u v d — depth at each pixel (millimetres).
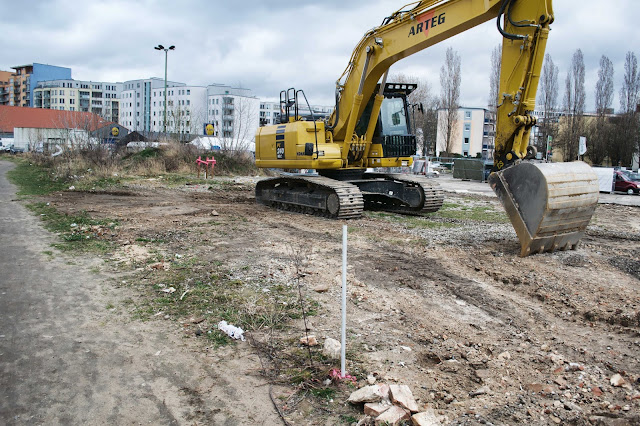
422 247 9648
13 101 156375
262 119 17062
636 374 4645
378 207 15992
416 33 10695
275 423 3814
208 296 6582
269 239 10289
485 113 83500
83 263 8211
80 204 15422
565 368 4738
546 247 8977
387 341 5293
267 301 6398
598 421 3842
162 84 124938
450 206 17203
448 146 60531
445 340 5391
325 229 11602
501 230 11602
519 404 4113
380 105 13453
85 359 4812
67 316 5891
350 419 3855
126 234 10570
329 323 5738
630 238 11391
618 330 5715
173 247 9414
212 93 113750
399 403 3906
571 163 8961
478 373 4617
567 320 6062
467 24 9578
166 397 4168
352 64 12875
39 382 4363
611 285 7289
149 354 4938
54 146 36531
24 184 21328
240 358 4879
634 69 53469
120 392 4230
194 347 5102
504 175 8852
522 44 8438
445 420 3814
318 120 14352
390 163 14188
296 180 14266
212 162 28359
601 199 24031
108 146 31047
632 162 55125
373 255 8977
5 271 7699
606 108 54781
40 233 10617
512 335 5602
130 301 6402
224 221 12656
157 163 29656
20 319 5785
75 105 137125
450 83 60250
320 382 4406
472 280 7570
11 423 3746
